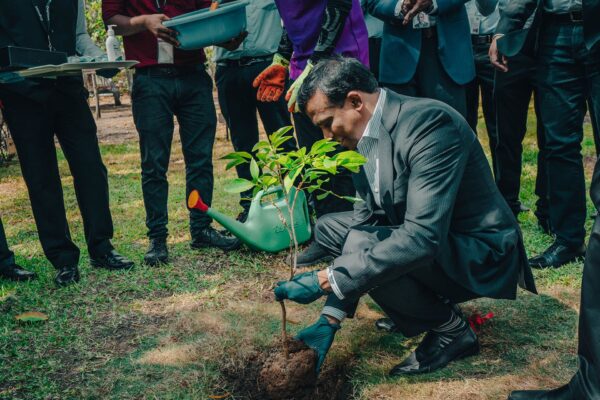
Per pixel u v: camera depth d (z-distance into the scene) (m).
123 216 4.88
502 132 3.99
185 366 2.57
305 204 3.71
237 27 3.61
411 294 2.33
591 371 1.94
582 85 3.29
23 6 3.19
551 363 2.46
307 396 2.37
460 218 2.37
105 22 3.67
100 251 3.66
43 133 3.32
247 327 2.88
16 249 4.18
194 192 3.12
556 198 3.41
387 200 2.30
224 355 2.63
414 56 3.30
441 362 2.46
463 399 2.25
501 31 3.52
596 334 1.91
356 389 2.37
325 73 2.20
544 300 3.01
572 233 3.41
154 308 3.15
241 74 4.18
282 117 4.23
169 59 3.64
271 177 2.18
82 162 3.47
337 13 3.07
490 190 2.38
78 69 2.97
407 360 2.48
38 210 3.40
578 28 3.18
